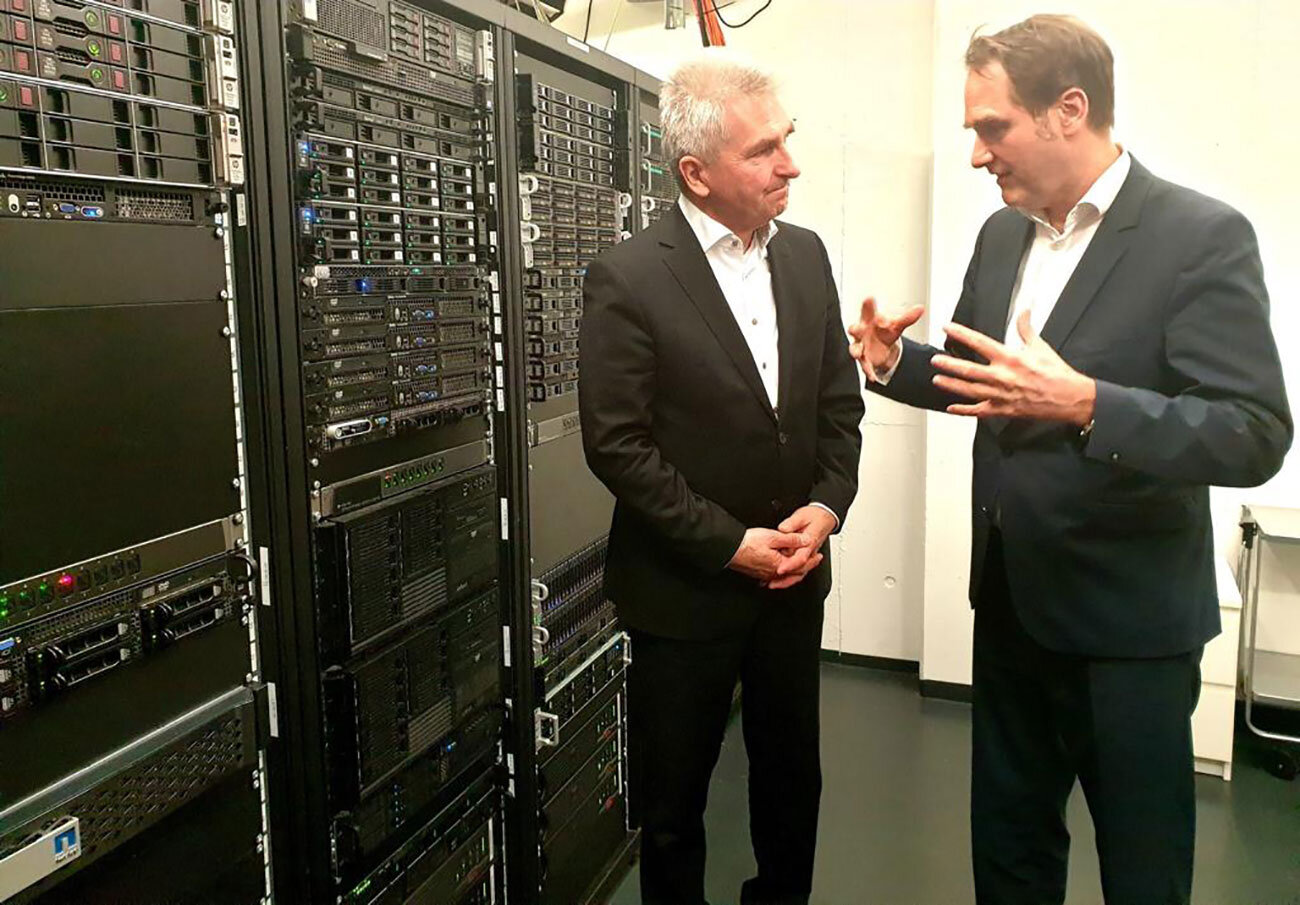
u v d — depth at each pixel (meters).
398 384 1.53
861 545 3.44
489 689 1.82
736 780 2.67
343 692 1.41
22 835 0.99
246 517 1.29
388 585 1.49
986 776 1.58
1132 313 1.25
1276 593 2.94
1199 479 1.17
